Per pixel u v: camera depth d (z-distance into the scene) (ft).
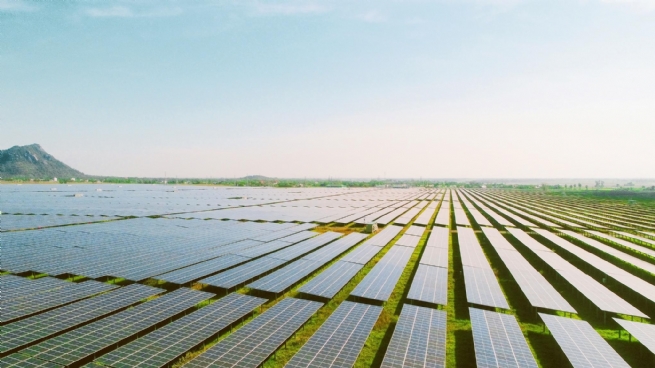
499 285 107.55
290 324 74.69
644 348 73.67
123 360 59.72
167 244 151.94
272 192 632.38
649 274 129.70
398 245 156.87
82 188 644.69
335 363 61.98
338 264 122.31
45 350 61.26
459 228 208.33
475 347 66.90
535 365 61.72
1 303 79.56
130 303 83.56
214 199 439.63
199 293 90.43
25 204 324.80
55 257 123.13
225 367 59.06
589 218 287.69
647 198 559.38
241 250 144.05
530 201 491.31
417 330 73.56
